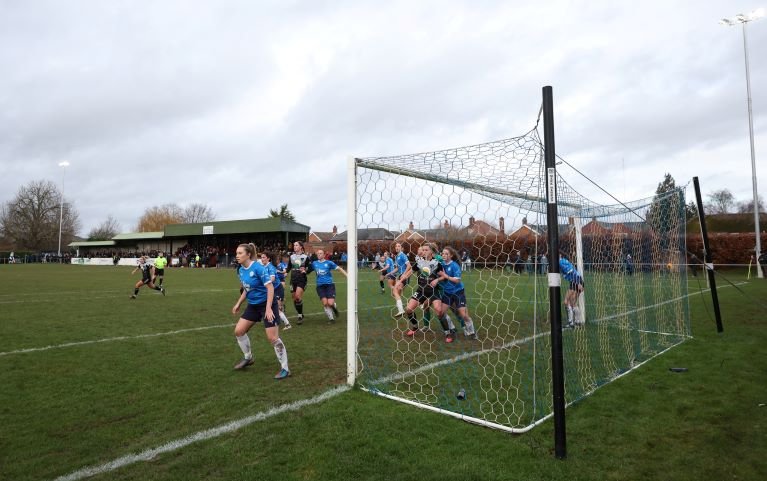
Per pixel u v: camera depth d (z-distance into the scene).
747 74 22.28
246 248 5.03
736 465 2.84
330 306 8.92
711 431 3.36
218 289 16.47
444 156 4.48
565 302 6.86
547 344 6.07
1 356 5.74
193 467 2.82
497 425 3.49
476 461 2.90
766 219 31.22
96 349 6.19
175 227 50.81
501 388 4.47
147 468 2.82
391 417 3.67
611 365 5.29
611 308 7.23
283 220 44.69
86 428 3.45
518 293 6.46
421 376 4.92
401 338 7.12
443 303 6.82
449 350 6.21
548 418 3.69
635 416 3.70
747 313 9.50
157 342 6.70
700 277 21.45
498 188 5.45
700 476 2.72
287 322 8.16
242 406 3.93
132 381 4.68
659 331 7.38
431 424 3.54
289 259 9.05
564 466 2.84
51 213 66.38
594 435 3.32
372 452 3.02
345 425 3.49
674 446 3.12
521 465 2.85
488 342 6.72
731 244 25.64
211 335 7.31
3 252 59.09
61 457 2.97
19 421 3.58
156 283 19.30
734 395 4.16
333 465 2.84
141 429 3.42
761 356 5.66
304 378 4.86
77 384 4.56
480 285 6.84
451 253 6.64
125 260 46.34
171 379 4.77
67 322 8.54
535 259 4.14
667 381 4.66
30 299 12.62
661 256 7.74
